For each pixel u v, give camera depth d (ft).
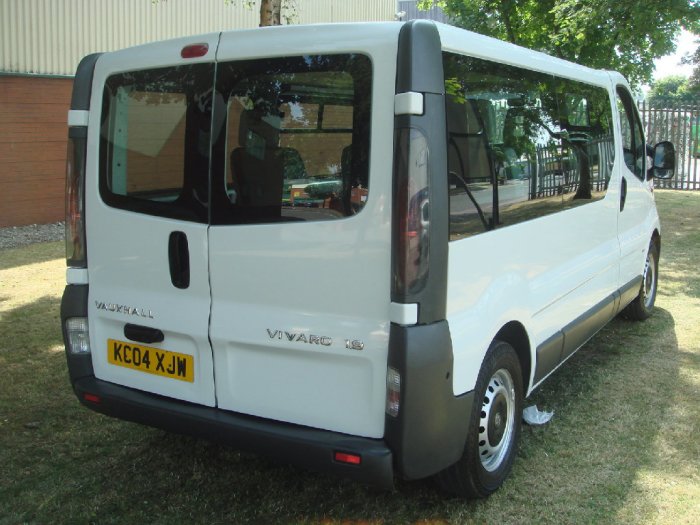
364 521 10.89
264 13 27.48
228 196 10.17
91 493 11.71
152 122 10.84
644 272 20.35
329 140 9.42
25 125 40.11
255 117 9.93
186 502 11.45
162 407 10.77
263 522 10.89
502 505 11.25
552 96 13.46
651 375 16.85
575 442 13.39
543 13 40.96
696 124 57.41
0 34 38.29
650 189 20.66
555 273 13.64
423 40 9.00
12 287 25.86
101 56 11.51
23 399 15.56
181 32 47.34
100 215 11.44
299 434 9.72
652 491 11.64
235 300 10.27
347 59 9.27
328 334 9.57
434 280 9.17
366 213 9.20
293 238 9.71
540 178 12.82
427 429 9.32
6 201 39.78
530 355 12.32
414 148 8.86
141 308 11.10
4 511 11.15
